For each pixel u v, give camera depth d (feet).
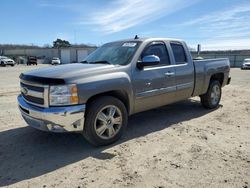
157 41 17.80
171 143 14.73
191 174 11.17
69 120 12.75
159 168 11.73
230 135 16.01
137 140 15.24
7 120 19.52
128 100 15.42
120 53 16.81
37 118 13.21
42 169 11.81
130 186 10.28
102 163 12.32
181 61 19.27
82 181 10.72
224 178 10.82
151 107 17.33
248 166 11.87
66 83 12.63
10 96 30.42
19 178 11.04
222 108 23.45
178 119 19.66
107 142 14.38
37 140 15.40
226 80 24.49
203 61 21.26
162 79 17.28
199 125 18.12
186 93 19.72
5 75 65.31
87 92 13.09
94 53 18.98
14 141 15.26
